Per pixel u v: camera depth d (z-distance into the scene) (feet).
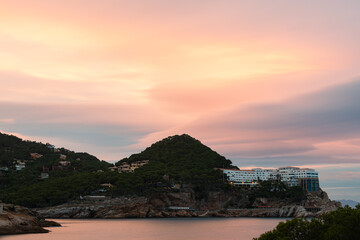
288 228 247.70
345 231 230.07
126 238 515.91
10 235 496.64
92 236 532.73
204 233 584.81
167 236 542.98
